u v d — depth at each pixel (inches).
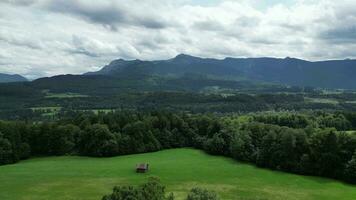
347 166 3905.0
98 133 5398.6
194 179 3932.1
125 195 1694.1
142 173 4202.8
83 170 4372.5
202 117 6264.8
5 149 4867.1
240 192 3447.3
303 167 4249.5
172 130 6127.0
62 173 4200.3
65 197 3238.2
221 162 4901.6
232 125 5674.2
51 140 5502.0
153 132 5954.7
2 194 3331.7
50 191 3432.6
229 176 4106.8
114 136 5467.5
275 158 4480.8
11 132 5064.0
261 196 3324.3
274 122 6476.4
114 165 4687.5
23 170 4382.4
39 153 5492.1
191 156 5329.7
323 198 3297.2
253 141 5017.2
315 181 3949.3
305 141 4360.2
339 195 3405.5
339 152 4111.7
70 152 5511.8
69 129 5605.3
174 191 3437.5
